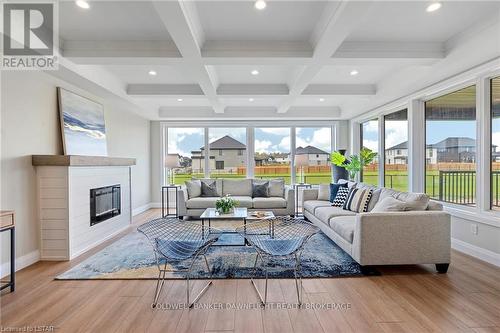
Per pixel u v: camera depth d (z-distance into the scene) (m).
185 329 1.88
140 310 2.12
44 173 3.21
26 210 3.05
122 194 4.68
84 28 2.84
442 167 3.96
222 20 2.69
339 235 3.35
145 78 4.49
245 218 3.68
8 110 2.85
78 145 3.94
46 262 3.13
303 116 6.69
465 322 1.94
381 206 3.17
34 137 3.20
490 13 2.58
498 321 1.95
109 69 4.07
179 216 5.28
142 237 4.17
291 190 5.29
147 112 6.00
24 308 2.16
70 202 3.25
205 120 7.00
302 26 2.81
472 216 3.23
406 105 4.68
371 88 4.91
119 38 3.06
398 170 5.07
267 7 2.48
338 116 6.75
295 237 2.91
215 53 3.08
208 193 5.64
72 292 2.42
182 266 2.99
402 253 2.77
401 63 3.34
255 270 2.88
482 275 2.72
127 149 5.81
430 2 2.41
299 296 2.33
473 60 2.99
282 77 4.45
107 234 4.12
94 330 1.88
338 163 6.16
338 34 2.57
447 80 3.59
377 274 2.77
